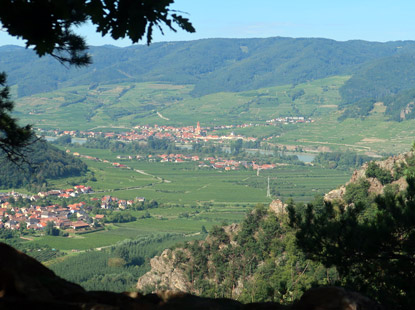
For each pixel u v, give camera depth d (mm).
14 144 19297
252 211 87312
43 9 9328
